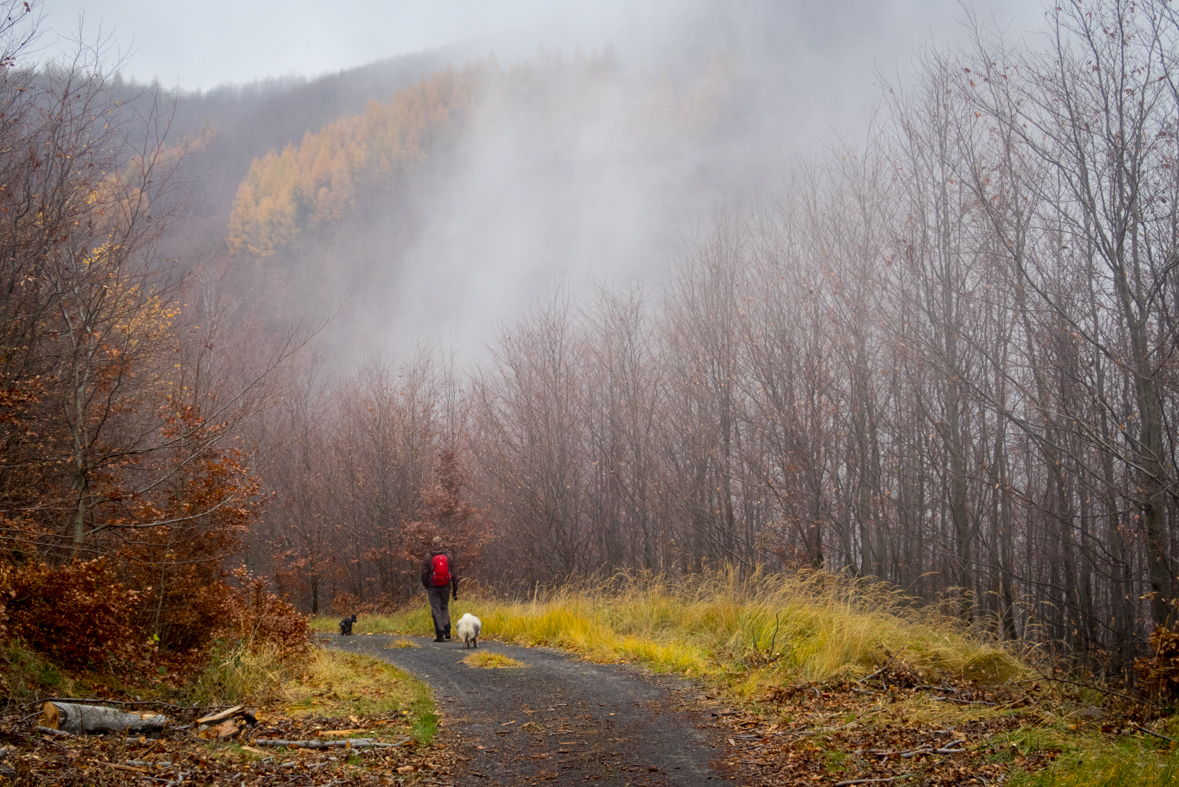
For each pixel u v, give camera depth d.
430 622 16.45
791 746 5.56
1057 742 5.39
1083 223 11.05
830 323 17.45
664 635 10.98
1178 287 10.90
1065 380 11.94
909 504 17.66
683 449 21.95
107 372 8.50
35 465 8.20
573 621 12.45
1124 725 6.07
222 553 8.62
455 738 5.86
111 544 8.26
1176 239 10.19
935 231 15.34
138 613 7.48
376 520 27.45
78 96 8.34
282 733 5.69
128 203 8.78
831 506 17.84
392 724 6.14
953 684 7.58
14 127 8.07
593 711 6.80
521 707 6.96
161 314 9.49
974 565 16.69
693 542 22.12
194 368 10.79
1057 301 11.71
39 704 5.20
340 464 28.94
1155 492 10.12
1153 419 10.25
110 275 8.41
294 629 8.23
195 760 4.75
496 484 28.22
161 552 7.99
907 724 6.07
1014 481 17.41
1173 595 10.30
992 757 5.16
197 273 10.73
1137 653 13.67
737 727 6.17
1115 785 4.42
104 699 5.58
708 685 7.93
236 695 6.74
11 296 8.00
